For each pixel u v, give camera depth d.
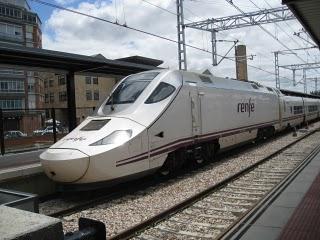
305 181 10.70
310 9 6.73
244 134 18.73
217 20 25.34
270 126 24.12
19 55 11.55
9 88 76.50
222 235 6.64
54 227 2.26
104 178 9.93
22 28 82.06
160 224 7.82
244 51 36.31
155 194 10.66
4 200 4.23
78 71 14.69
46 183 11.05
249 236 6.48
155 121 11.52
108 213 8.89
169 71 13.11
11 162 11.66
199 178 12.75
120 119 11.00
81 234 2.28
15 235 2.09
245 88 19.59
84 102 72.25
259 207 8.27
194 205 9.20
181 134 12.86
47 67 13.78
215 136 15.36
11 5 79.50
